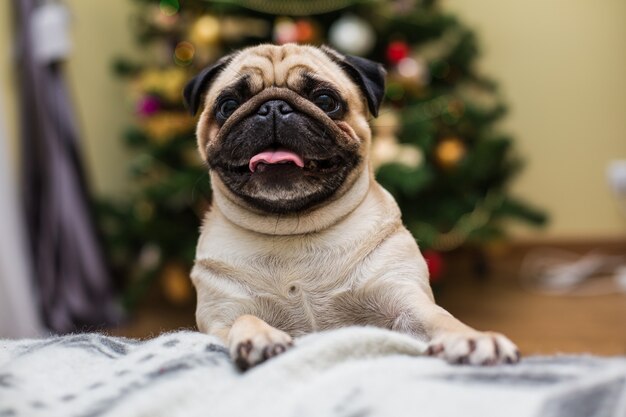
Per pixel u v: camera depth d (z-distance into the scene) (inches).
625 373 29.3
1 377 33.8
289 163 58.4
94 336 41.9
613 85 207.0
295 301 58.0
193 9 163.9
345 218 59.4
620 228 207.5
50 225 153.1
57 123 155.5
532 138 209.8
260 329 42.3
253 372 33.1
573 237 207.3
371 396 28.2
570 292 175.6
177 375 32.8
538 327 142.3
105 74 194.4
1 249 136.3
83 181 159.8
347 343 34.7
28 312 140.7
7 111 161.3
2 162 139.5
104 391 31.7
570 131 209.2
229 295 58.4
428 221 159.3
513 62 209.3
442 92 172.7
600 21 206.4
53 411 30.1
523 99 209.6
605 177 207.5
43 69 154.6
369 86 66.2
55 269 152.9
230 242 59.9
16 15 159.6
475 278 195.0
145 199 162.2
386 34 167.6
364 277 57.8
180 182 152.1
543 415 25.6
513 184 209.2
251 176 58.5
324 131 58.8
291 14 156.6
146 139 170.1
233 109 63.4
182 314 165.8
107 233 174.9
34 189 154.5
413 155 143.4
